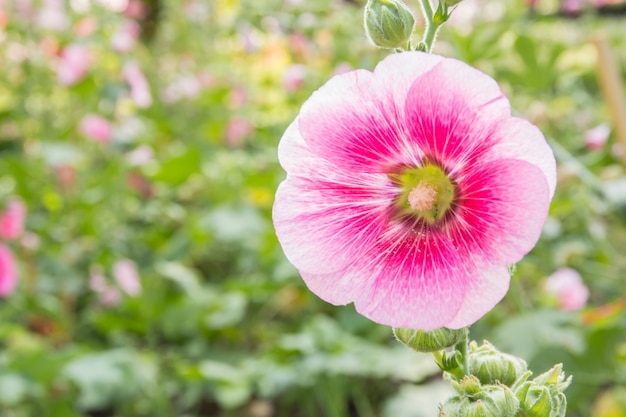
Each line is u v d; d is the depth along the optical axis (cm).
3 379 311
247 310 410
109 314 383
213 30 586
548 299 333
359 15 422
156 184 459
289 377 310
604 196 306
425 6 115
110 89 482
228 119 534
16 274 354
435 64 101
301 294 401
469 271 103
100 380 315
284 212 109
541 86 384
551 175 97
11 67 520
